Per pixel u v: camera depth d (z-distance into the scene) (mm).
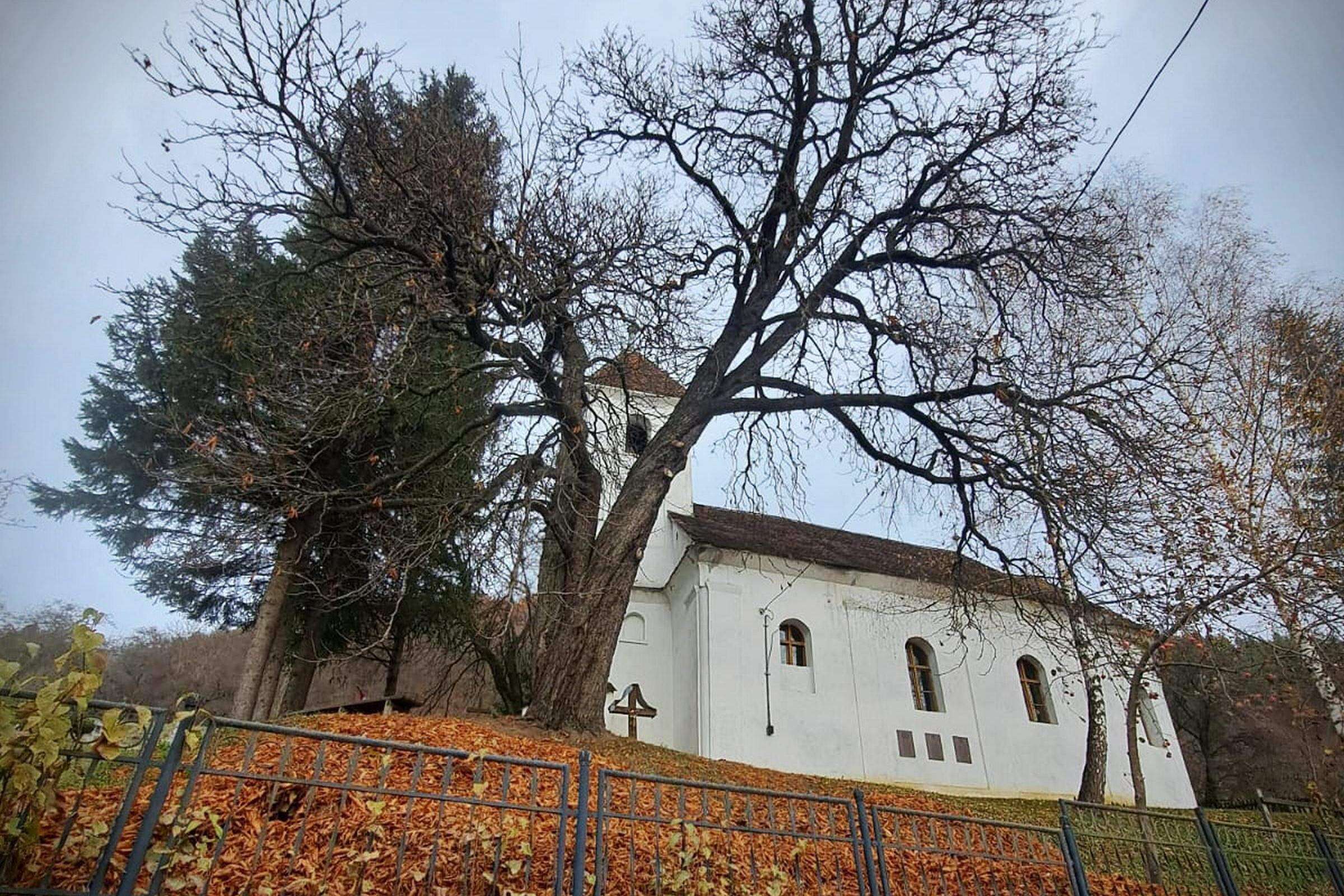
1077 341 13414
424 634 20859
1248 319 13641
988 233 14930
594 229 11938
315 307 11812
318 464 15352
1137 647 12227
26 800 3326
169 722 3812
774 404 14188
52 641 12797
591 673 11109
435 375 14398
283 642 16656
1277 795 24953
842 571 21719
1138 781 11344
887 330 14234
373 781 7094
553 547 14078
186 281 16094
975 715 21078
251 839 5340
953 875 7098
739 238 15867
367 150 10922
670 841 5035
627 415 13922
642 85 16141
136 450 16250
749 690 19078
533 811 4379
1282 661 10148
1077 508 11469
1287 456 11742
